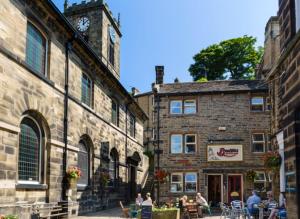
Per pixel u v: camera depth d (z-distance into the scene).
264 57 28.50
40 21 16.59
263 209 16.67
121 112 30.80
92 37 35.03
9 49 13.96
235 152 29.39
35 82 15.79
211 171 29.31
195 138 30.02
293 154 4.74
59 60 18.55
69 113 19.41
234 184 29.19
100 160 24.61
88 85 23.20
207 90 30.17
